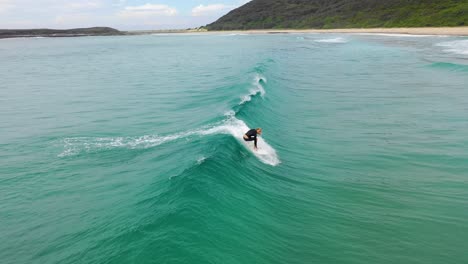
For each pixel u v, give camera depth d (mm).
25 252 8070
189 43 102375
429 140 15773
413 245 8469
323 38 91875
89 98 25922
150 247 6684
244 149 13094
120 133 16812
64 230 8727
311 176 12398
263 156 13312
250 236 7852
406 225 9344
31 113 21656
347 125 18344
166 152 13461
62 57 65062
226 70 38688
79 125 18578
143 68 44812
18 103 24734
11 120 20078
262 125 17375
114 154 13984
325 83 29469
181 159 12000
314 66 39688
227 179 10242
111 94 27281
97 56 65562
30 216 9664
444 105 21312
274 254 7527
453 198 10836
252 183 10727
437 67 34906
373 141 15930
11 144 15805
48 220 9367
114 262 6637
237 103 19859
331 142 15930
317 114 20453
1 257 7945
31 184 11688
